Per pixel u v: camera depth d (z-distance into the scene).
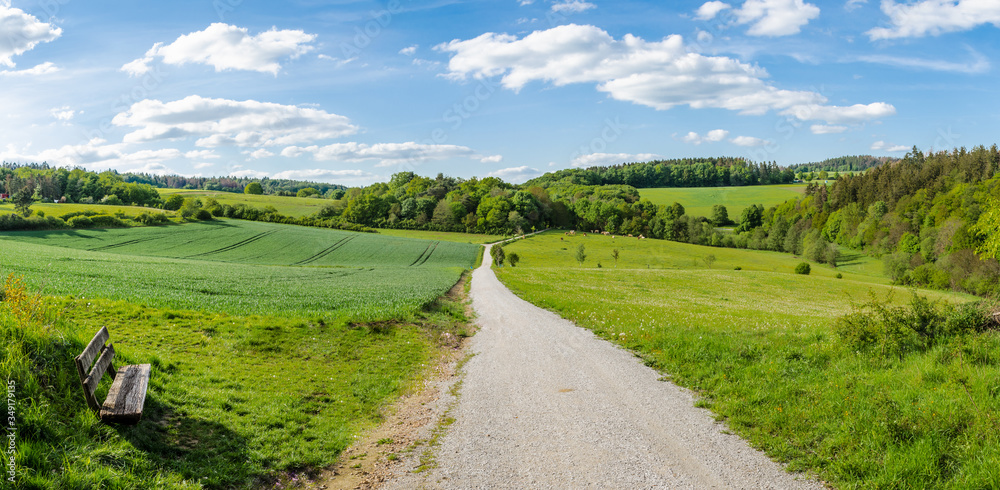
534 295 32.84
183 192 158.00
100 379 7.62
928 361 9.94
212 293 26.17
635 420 9.04
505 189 167.88
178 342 13.54
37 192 106.88
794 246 116.69
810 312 29.66
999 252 33.97
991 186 85.12
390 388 11.89
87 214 91.50
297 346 14.93
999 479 5.66
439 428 9.13
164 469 6.40
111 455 6.16
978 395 7.84
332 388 11.48
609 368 13.02
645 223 140.38
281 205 144.00
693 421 8.93
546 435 8.47
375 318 20.03
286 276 42.53
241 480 6.69
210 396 9.35
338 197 176.75
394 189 172.50
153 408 8.01
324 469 7.39
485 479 6.85
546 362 14.19
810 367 11.29
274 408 9.50
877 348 11.16
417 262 86.88
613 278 51.31
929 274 67.50
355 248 94.56
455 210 141.50
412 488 6.69
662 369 12.73
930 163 124.81
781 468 7.00
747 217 138.50
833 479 6.55
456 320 23.30
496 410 10.05
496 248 88.31
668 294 38.03
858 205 122.75
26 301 8.79
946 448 6.67
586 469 7.04
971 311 11.36
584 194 164.00
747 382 10.55
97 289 21.41
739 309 27.69
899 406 8.09
